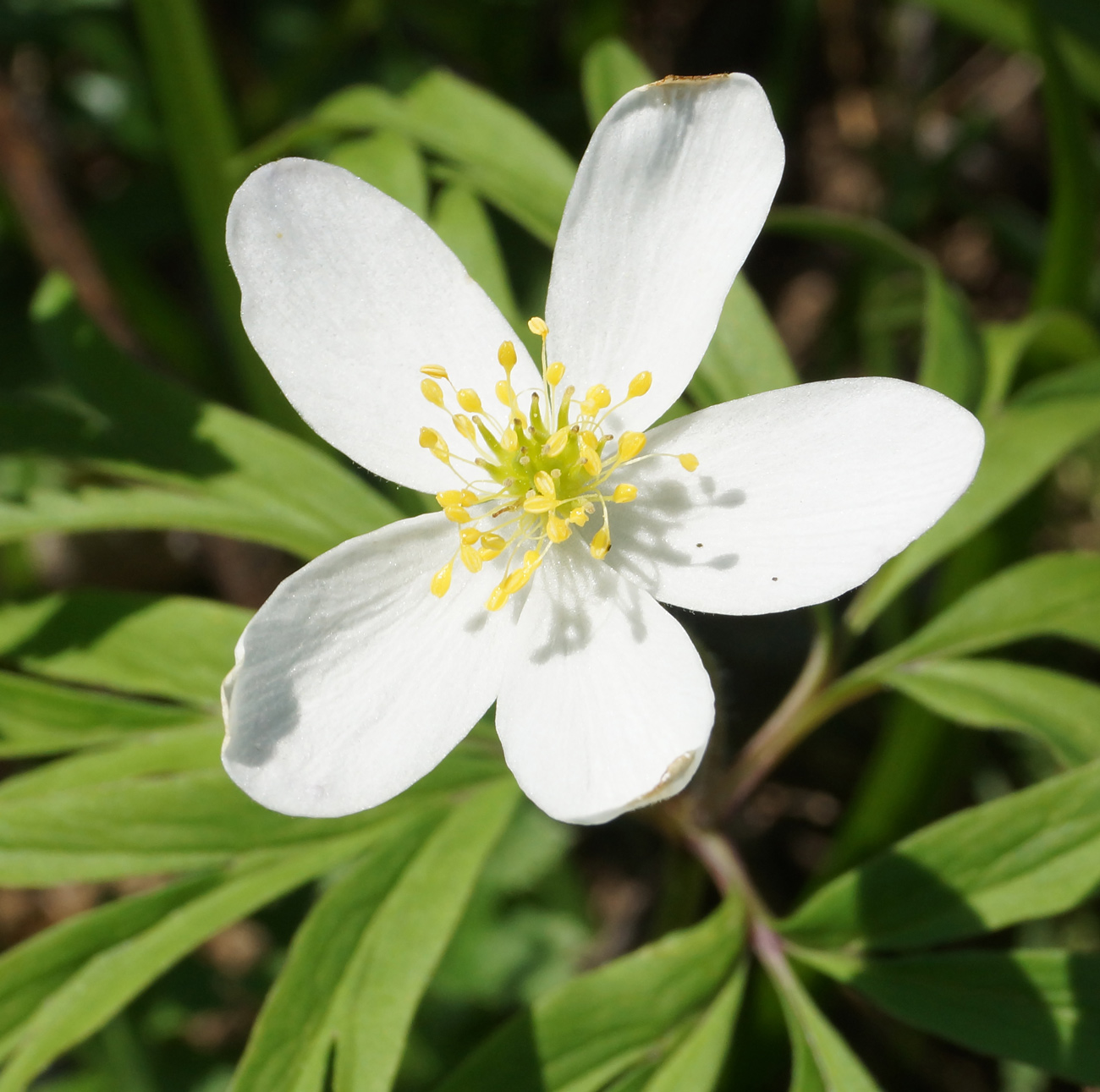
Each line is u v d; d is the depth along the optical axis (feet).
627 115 0.58
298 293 0.59
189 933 0.61
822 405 0.59
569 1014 0.61
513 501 0.60
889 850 0.63
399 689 0.58
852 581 0.57
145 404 0.68
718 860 0.65
